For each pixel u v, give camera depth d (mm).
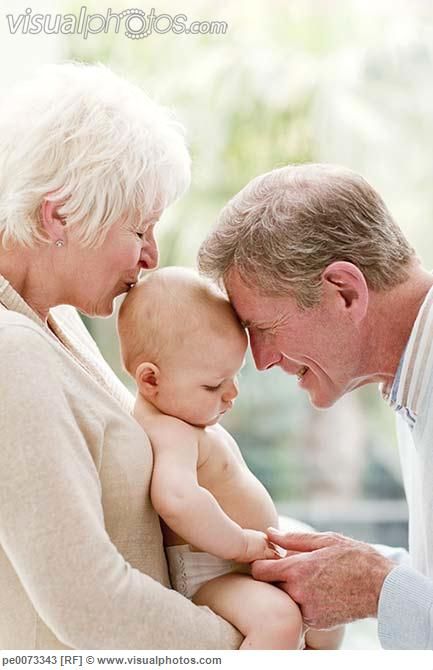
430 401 1394
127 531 1220
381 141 3156
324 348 1451
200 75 3066
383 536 3230
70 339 1413
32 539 1051
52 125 1223
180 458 1293
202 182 3080
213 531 1263
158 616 1111
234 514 1375
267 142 3105
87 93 1257
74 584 1053
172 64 3062
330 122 3127
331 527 3223
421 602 1273
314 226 1401
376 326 1436
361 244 1409
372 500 3254
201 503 1259
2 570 1168
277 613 1251
